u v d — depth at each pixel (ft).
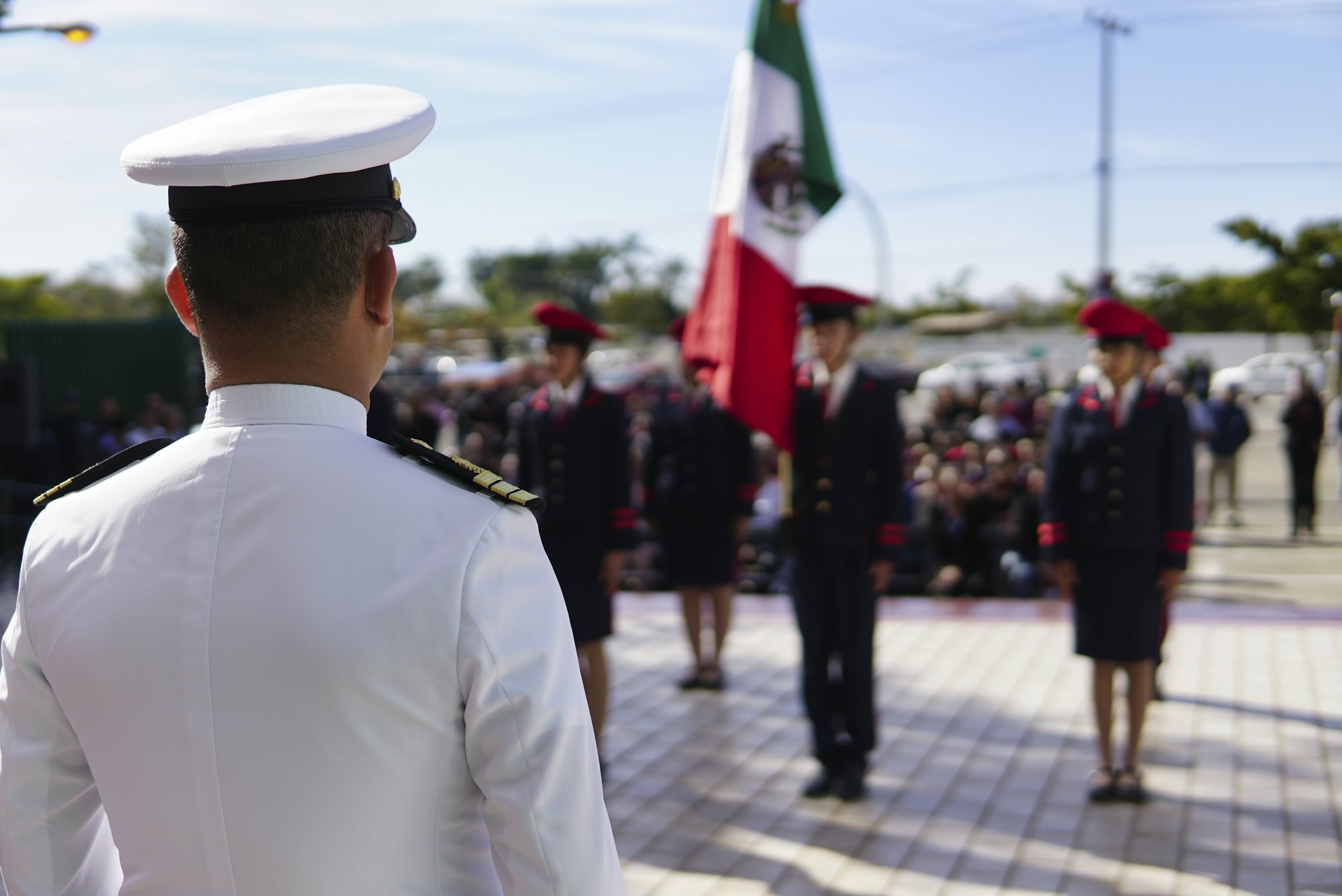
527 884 3.25
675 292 279.90
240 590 3.30
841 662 14.85
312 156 3.37
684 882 12.53
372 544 3.30
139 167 3.46
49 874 3.64
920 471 30.55
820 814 14.30
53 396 47.14
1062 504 14.79
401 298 258.57
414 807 3.28
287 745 3.21
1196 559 33.99
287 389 3.55
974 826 13.79
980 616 24.12
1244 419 40.37
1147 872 12.42
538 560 3.49
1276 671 19.63
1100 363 14.53
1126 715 16.11
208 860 3.29
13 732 3.67
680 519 19.49
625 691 19.75
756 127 15.87
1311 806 13.99
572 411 15.99
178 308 3.87
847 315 14.80
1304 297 50.52
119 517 3.55
